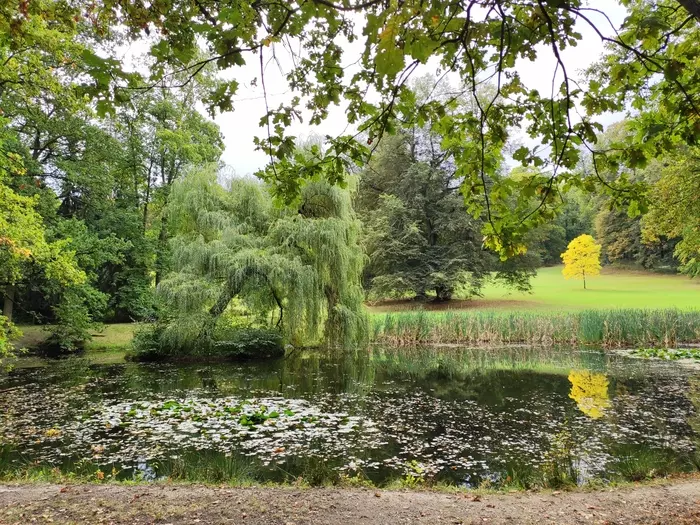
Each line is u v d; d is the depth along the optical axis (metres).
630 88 3.48
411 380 13.03
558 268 60.78
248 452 6.94
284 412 9.21
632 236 47.78
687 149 13.68
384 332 22.05
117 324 23.70
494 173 4.16
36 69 10.75
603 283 46.50
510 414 9.12
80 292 18.19
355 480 5.64
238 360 16.72
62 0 3.79
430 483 5.73
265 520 4.38
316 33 3.43
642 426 8.20
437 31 2.83
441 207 35.72
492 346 20.28
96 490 5.17
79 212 23.11
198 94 24.97
